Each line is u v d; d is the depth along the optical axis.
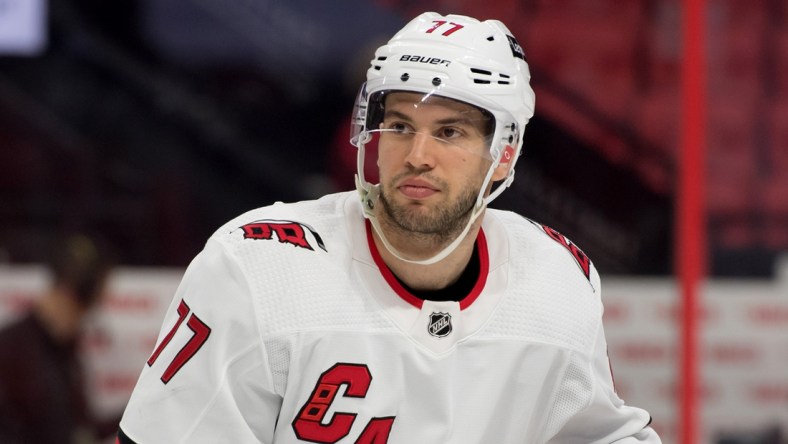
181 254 11.54
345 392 5.09
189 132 11.46
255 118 11.44
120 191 11.48
